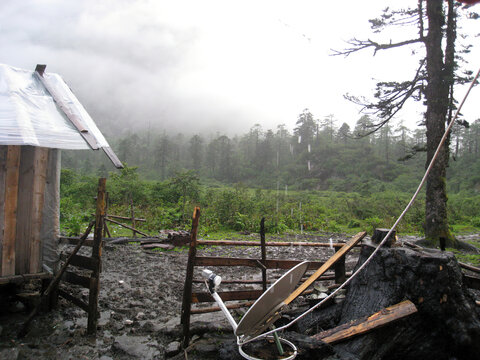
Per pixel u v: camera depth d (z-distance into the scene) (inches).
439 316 124.2
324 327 149.6
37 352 136.4
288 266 168.2
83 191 800.3
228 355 115.1
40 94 176.2
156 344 145.4
